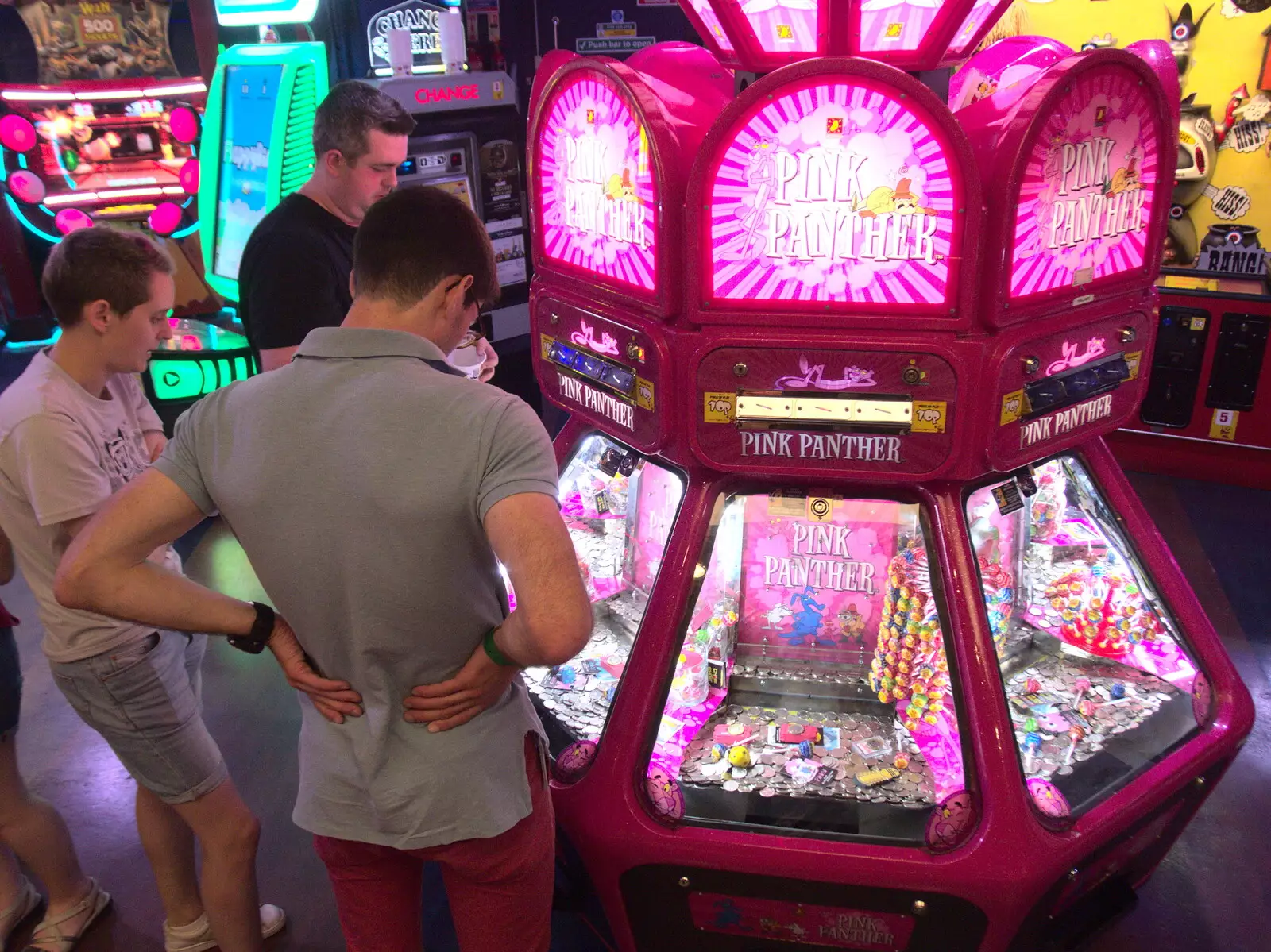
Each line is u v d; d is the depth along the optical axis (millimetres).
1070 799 1938
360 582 1322
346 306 2668
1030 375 1818
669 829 1889
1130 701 2229
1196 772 2027
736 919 1954
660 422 1951
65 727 3127
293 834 2697
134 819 2770
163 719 1984
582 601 1251
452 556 1326
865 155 1652
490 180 4785
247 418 1353
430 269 1372
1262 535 4016
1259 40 3660
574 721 2252
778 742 2150
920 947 1898
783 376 1815
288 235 2559
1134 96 1767
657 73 2342
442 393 1316
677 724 2158
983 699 1840
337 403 1320
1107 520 2250
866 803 1974
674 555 2004
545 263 2268
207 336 4762
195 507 1398
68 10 5109
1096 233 1841
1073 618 2379
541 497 1285
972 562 1896
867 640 2297
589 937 2367
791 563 2277
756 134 1679
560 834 2068
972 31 1942
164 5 5258
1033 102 1634
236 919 2164
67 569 1353
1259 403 4199
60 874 2342
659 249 1828
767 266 1765
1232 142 3838
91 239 1822
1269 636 3408
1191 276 4117
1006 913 1791
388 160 2588
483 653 1371
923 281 1712
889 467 1842
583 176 2029
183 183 5418
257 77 4262
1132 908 2178
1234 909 2377
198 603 1427
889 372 1772
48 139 5211
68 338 1852
